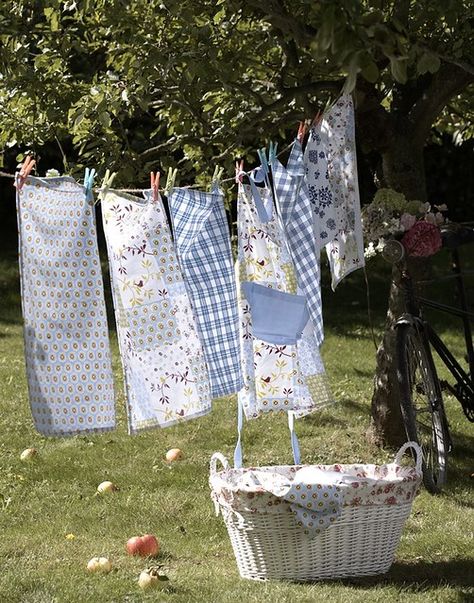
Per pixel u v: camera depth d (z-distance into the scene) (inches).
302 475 172.7
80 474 221.6
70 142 483.5
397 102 232.5
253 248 159.5
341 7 112.2
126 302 145.6
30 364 136.4
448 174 557.9
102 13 207.5
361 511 160.6
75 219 139.3
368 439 240.7
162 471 223.6
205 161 227.6
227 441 248.1
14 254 515.5
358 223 166.1
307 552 160.1
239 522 160.7
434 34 207.6
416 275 227.5
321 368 166.1
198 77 206.1
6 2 206.1
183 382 148.5
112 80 200.5
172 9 187.5
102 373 140.8
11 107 224.7
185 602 150.8
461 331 384.2
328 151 164.7
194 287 150.9
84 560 171.6
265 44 214.4
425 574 165.3
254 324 155.9
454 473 223.0
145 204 147.8
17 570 164.6
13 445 243.9
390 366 233.9
